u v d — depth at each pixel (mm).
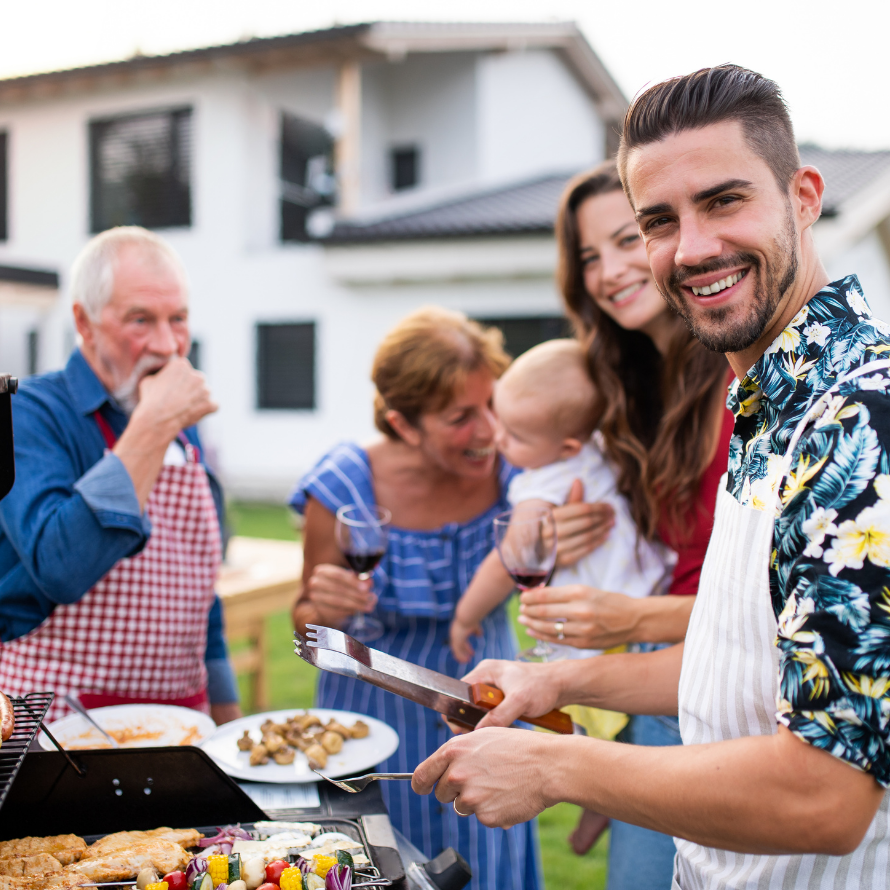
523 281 9266
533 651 1706
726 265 888
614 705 1348
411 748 1903
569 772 910
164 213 11219
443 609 2010
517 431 1911
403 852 1174
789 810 758
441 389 1887
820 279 943
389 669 1134
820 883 900
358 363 10289
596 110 13938
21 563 1639
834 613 740
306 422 10641
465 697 1236
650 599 1558
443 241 9148
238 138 10664
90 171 11523
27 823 1159
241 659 3914
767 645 922
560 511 1801
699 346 1646
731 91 877
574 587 1538
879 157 9875
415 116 12211
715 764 807
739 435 1013
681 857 1103
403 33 10055
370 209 10375
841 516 751
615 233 1718
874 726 721
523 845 1984
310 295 10477
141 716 1545
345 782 1065
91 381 1771
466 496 2125
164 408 1655
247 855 1052
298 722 1537
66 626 1680
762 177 876
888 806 876
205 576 1868
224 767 1379
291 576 3498
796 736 750
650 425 1818
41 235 11859
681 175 888
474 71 11547
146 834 1141
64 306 11688
